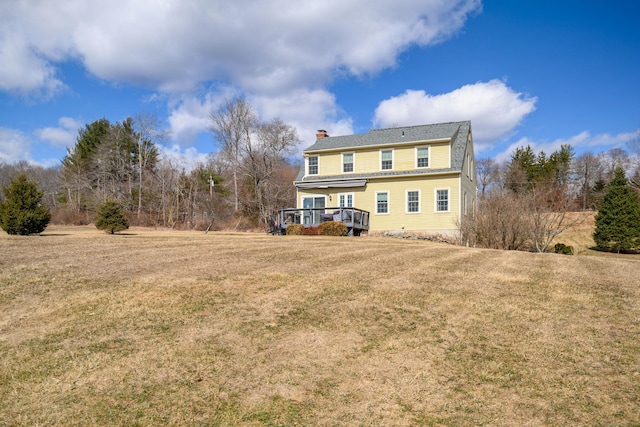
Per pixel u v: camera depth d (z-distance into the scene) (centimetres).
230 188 4422
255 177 4031
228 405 390
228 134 4144
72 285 775
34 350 498
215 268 948
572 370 466
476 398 408
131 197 4238
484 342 543
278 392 415
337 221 2200
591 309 679
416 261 1107
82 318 606
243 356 492
